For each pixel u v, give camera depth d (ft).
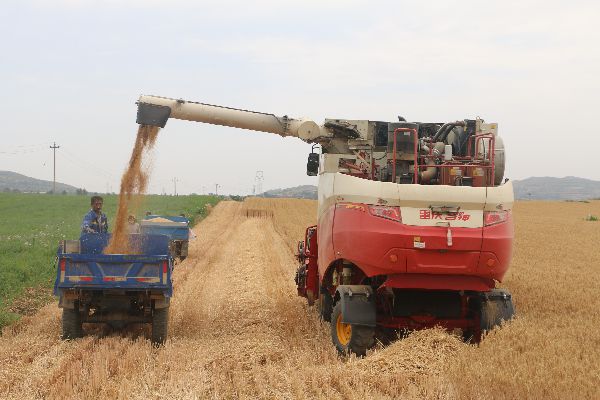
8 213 204.23
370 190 32.71
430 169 34.42
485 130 36.60
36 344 33.17
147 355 30.37
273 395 24.26
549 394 23.36
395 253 32.01
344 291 33.14
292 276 65.62
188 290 56.03
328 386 25.32
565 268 72.79
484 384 24.43
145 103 41.68
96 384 25.27
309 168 41.09
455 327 34.78
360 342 32.53
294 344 35.04
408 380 26.27
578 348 29.89
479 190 32.32
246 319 43.04
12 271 60.64
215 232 124.77
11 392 24.71
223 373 27.66
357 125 39.34
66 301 34.96
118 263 34.68
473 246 32.04
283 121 41.86
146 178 41.68
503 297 34.42
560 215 249.34
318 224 40.68
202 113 42.09
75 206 246.68
